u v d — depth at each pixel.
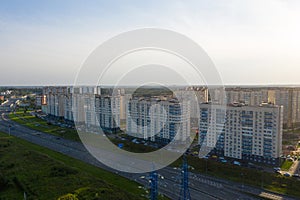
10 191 45.84
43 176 51.00
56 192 43.50
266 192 45.81
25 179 49.41
